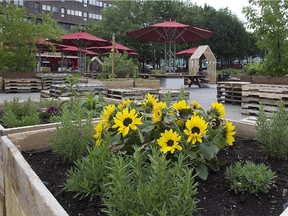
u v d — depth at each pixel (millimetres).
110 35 34188
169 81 14859
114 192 1374
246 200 1742
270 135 2334
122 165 1415
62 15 66188
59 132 2404
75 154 2357
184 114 2193
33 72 13625
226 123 2221
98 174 1766
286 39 8719
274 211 1637
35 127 2920
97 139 2195
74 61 37969
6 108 3785
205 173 1960
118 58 15289
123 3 35250
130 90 7371
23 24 13555
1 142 2551
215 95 11773
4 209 2484
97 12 72188
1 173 2562
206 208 1655
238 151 2537
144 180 1516
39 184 1614
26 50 13852
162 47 34000
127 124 1965
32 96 10828
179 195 1326
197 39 17109
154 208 1309
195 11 38438
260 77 8664
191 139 1917
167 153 1951
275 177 2004
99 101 4129
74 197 1764
